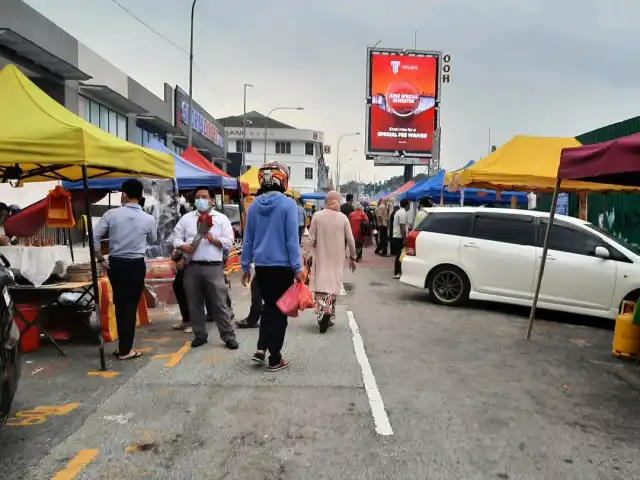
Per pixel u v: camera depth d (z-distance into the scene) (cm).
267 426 449
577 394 546
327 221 801
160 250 1052
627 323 673
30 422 454
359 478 366
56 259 673
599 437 442
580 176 659
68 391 529
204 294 693
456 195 1861
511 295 959
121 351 637
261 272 586
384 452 405
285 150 7994
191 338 747
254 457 395
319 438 428
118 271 622
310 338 758
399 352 691
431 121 4041
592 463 396
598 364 655
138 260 629
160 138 3606
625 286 859
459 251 1009
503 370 623
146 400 506
